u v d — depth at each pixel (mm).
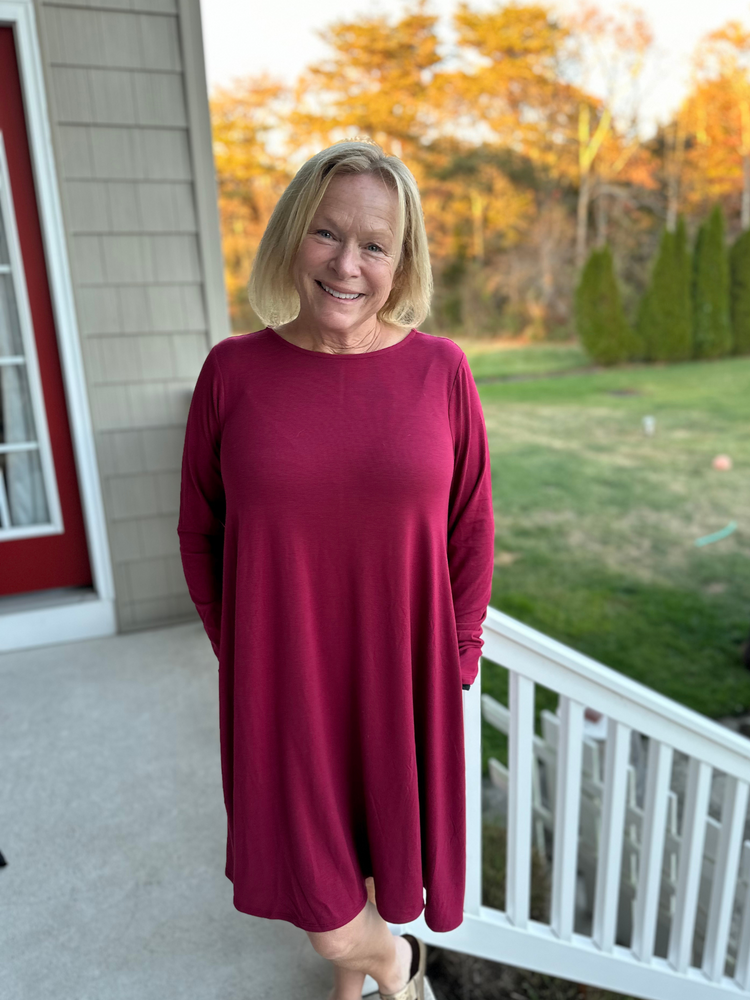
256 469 1057
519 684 1556
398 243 1057
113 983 1531
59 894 1751
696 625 6449
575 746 1627
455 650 1200
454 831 1267
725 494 9133
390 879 1215
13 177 2791
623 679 1597
